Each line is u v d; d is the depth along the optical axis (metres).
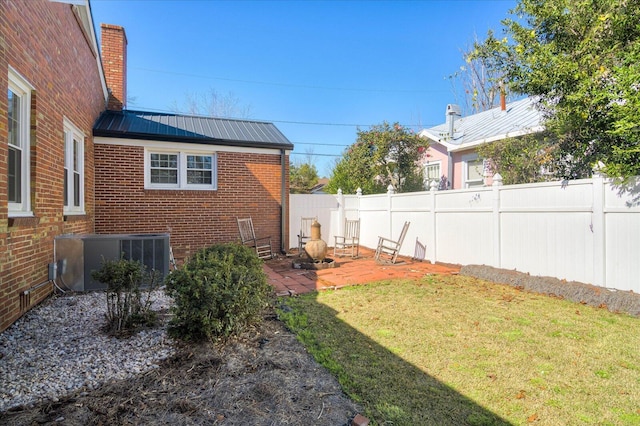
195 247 9.44
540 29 5.50
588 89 4.69
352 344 3.66
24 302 4.25
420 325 4.25
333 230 12.19
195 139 9.29
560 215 5.80
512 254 6.64
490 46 5.67
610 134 4.62
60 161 5.48
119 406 2.41
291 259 9.59
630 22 4.53
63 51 5.65
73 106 6.34
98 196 8.50
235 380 2.79
